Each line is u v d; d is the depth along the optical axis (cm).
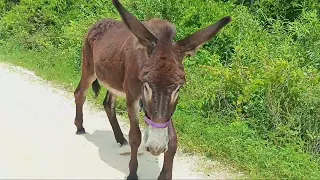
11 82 324
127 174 183
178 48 147
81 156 200
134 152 174
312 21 286
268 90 223
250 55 256
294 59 252
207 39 148
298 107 219
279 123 219
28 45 441
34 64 377
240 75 238
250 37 292
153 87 139
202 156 203
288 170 182
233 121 228
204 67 254
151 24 157
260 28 305
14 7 509
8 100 280
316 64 262
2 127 232
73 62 351
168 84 139
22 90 304
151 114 142
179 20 312
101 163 193
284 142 208
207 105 241
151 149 141
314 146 208
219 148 202
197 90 251
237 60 247
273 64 230
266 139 215
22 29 461
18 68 370
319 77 226
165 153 166
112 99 211
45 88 310
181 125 224
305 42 281
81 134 227
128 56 169
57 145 211
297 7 338
